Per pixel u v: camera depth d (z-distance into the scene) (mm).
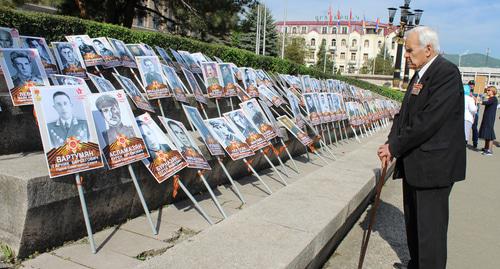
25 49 4664
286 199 4531
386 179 8008
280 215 3986
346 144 10531
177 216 4539
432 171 3559
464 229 5910
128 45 7578
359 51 103812
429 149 3580
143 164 4336
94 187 3795
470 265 4699
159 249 3684
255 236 3434
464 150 3689
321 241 3688
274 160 7234
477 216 6566
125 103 4293
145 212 4199
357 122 11422
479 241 5465
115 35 9164
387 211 6336
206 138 5344
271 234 3496
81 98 3846
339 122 10320
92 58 6449
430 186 3574
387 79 40969
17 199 3277
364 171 6172
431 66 3662
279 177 6258
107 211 4000
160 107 6121
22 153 4371
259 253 3105
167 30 20859
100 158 3789
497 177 9820
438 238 3611
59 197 3486
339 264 4402
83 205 3549
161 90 6207
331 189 5047
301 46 69000
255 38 42312
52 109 3596
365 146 8906
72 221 3658
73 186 3604
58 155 3492
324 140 9477
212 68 7656
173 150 4594
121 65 6996
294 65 16906
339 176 5777
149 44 9977
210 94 7383
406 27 27531
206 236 3396
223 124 5840
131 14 18844
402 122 3891
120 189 4082
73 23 8250
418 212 3676
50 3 15742
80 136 3699
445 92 3506
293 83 10992
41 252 3438
